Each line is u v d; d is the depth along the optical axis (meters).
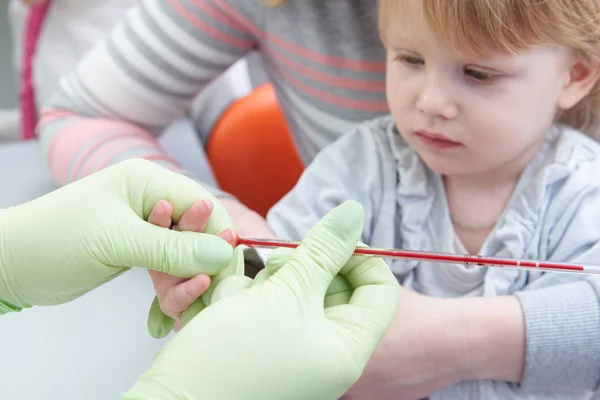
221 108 1.16
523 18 0.54
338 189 0.69
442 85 0.58
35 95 1.27
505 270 0.62
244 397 0.40
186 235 0.48
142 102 0.89
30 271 0.49
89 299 0.71
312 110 0.82
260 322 0.42
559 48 0.58
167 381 0.39
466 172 0.63
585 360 0.57
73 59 1.22
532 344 0.57
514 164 0.64
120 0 1.22
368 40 0.74
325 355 0.43
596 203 0.61
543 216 0.62
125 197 0.50
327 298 0.50
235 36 0.83
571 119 0.69
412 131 0.62
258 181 1.10
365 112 0.79
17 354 0.63
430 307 0.59
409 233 0.66
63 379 0.60
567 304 0.58
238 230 0.67
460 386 0.61
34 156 1.07
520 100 0.58
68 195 0.49
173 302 0.48
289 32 0.77
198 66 0.86
